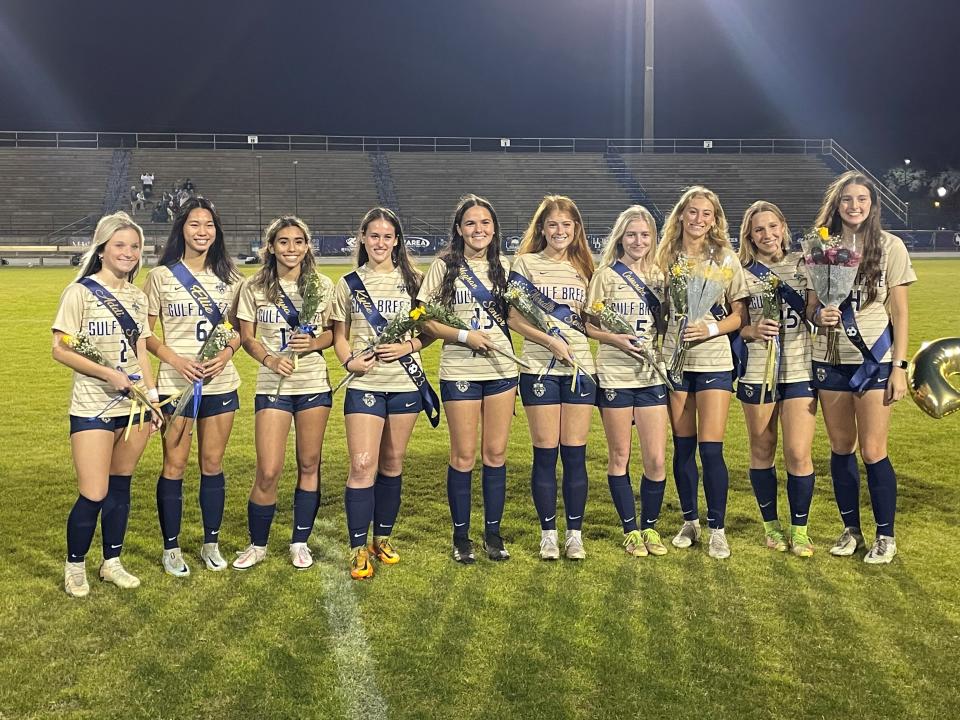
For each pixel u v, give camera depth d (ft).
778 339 14.48
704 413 14.52
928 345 14.47
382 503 14.28
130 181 136.98
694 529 15.05
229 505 17.47
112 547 13.30
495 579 13.35
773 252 14.74
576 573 13.58
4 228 124.88
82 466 12.62
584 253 14.99
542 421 14.33
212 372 13.39
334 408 27.45
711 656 10.76
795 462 14.37
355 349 14.02
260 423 13.76
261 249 13.99
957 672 10.36
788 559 14.15
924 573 13.39
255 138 148.66
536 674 10.35
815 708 9.61
